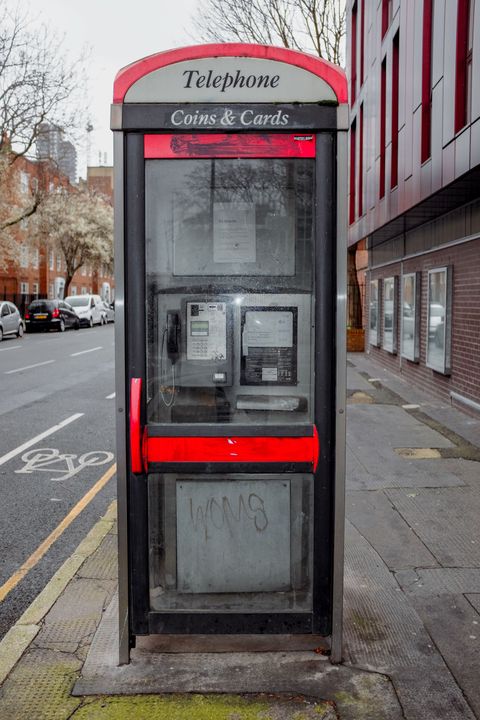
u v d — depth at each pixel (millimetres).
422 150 10820
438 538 5152
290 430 3355
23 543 5242
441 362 11344
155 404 3469
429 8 10859
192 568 3500
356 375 15578
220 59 3248
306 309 3443
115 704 3033
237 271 3455
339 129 3256
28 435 9227
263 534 3490
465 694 3119
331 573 3398
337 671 3299
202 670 3303
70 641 3590
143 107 3258
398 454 7871
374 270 18672
